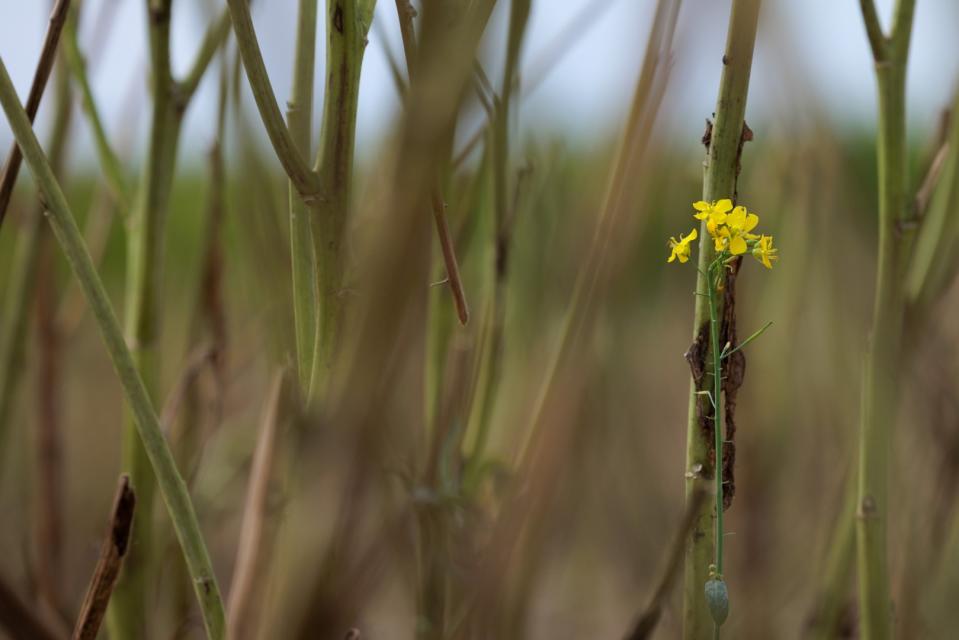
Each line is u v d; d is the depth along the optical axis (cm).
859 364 141
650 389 183
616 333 142
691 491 111
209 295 132
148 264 123
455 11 101
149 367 124
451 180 120
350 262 108
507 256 126
